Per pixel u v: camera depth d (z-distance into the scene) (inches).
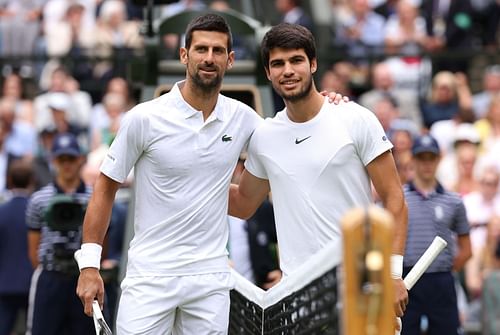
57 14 1016.2
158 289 429.7
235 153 435.5
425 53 962.1
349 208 428.1
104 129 888.9
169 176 428.5
